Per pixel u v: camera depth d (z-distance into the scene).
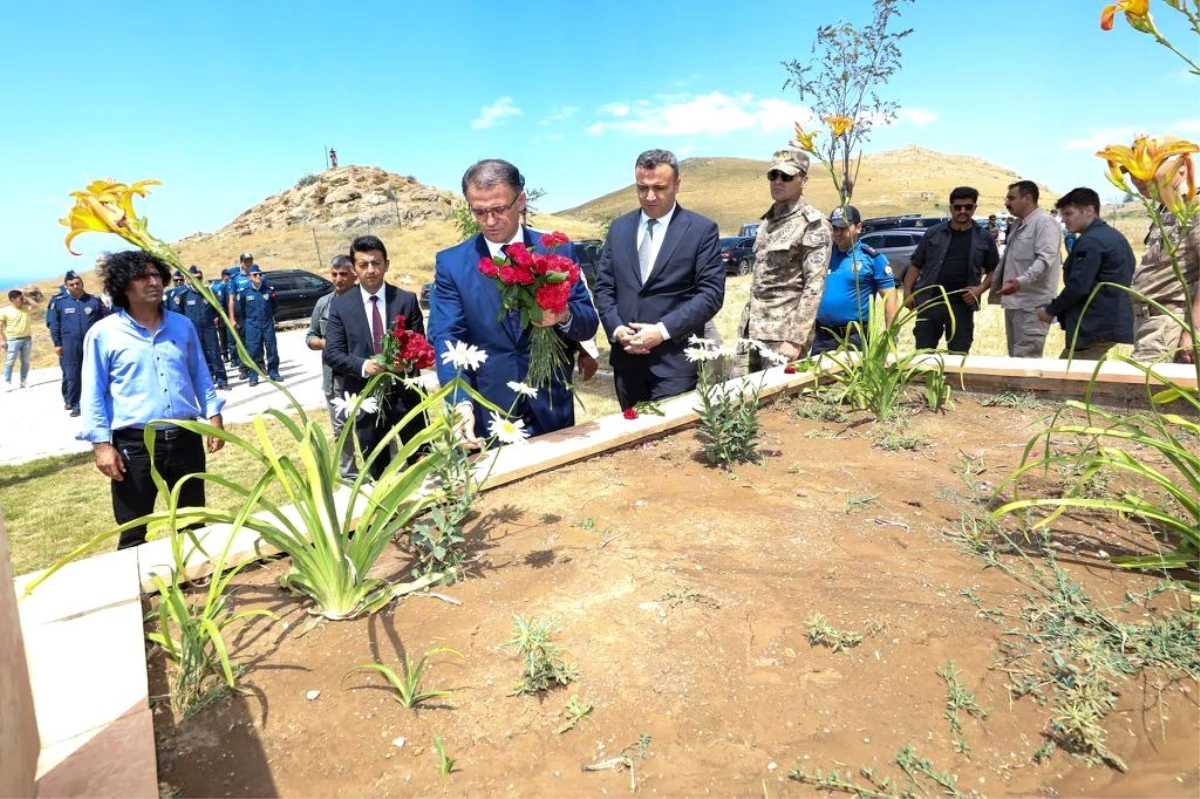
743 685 1.32
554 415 2.83
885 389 3.02
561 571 1.78
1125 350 5.75
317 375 10.34
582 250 14.33
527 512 2.16
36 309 22.28
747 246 20.33
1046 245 4.38
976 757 1.14
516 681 1.36
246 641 1.53
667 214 3.22
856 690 1.30
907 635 1.45
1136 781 1.09
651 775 1.13
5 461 6.59
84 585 1.68
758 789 1.09
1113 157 1.52
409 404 3.62
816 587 1.65
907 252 13.92
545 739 1.21
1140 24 1.34
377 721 1.27
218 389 9.49
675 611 1.58
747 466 2.50
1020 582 1.65
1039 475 2.28
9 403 9.75
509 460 2.45
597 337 10.77
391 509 1.72
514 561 1.85
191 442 3.03
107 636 1.46
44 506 5.20
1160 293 3.65
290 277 17.89
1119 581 1.63
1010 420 2.91
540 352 2.43
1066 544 1.83
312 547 1.61
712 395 3.06
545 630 1.44
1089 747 1.16
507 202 2.47
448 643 1.49
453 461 1.96
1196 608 1.47
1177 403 2.72
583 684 1.34
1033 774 1.11
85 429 2.81
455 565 1.79
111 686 1.29
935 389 3.10
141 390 2.87
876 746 1.17
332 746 1.22
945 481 2.31
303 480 1.62
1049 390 3.08
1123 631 1.40
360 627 1.57
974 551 1.82
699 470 2.47
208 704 1.33
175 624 1.58
